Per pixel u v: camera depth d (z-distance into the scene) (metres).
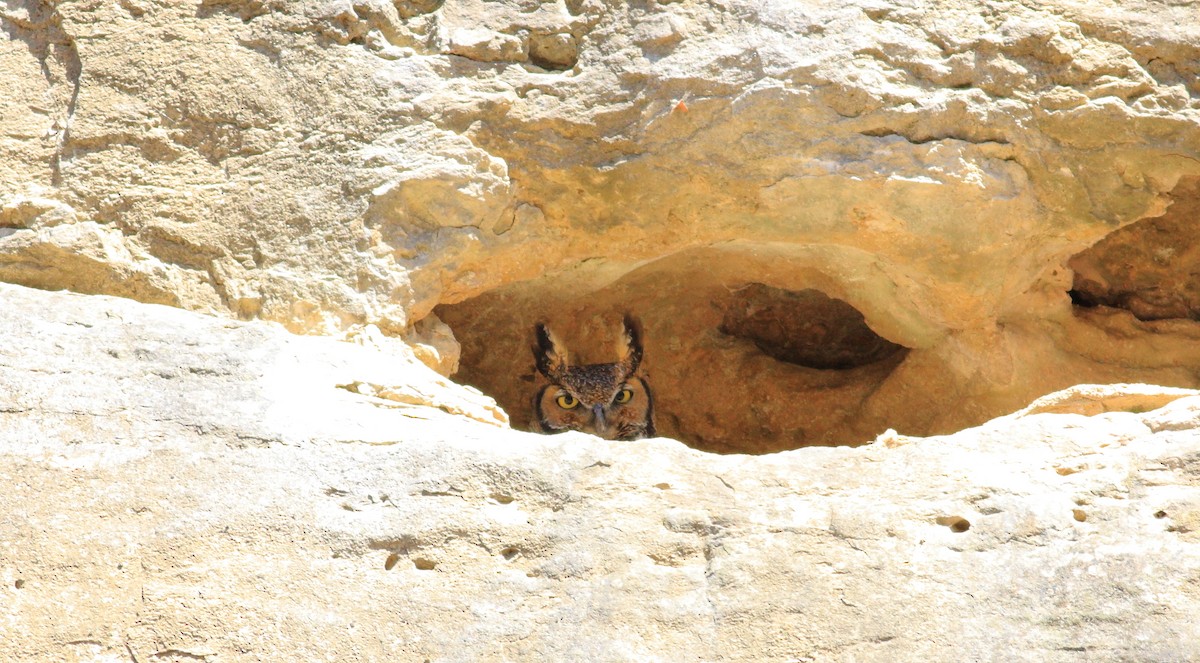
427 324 15.43
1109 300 19.14
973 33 15.27
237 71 15.40
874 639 9.70
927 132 15.14
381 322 14.41
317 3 15.59
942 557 10.21
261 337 12.51
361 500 10.70
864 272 17.08
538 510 10.75
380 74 15.36
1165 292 18.91
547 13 15.61
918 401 18.39
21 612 9.73
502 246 15.47
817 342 20.52
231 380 11.84
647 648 9.75
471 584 10.23
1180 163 15.23
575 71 15.48
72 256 14.31
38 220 14.54
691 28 15.38
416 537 10.47
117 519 10.39
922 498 10.72
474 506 10.73
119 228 14.74
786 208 15.57
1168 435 11.05
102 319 12.39
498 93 15.34
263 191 14.93
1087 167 15.36
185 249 14.73
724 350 20.45
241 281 14.59
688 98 15.14
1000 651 9.55
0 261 14.32
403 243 14.89
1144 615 9.62
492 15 15.68
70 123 15.11
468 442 11.27
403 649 9.78
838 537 10.41
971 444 11.27
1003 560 10.15
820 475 11.10
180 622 9.82
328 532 10.46
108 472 10.71
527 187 15.50
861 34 15.17
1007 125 15.13
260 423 11.30
